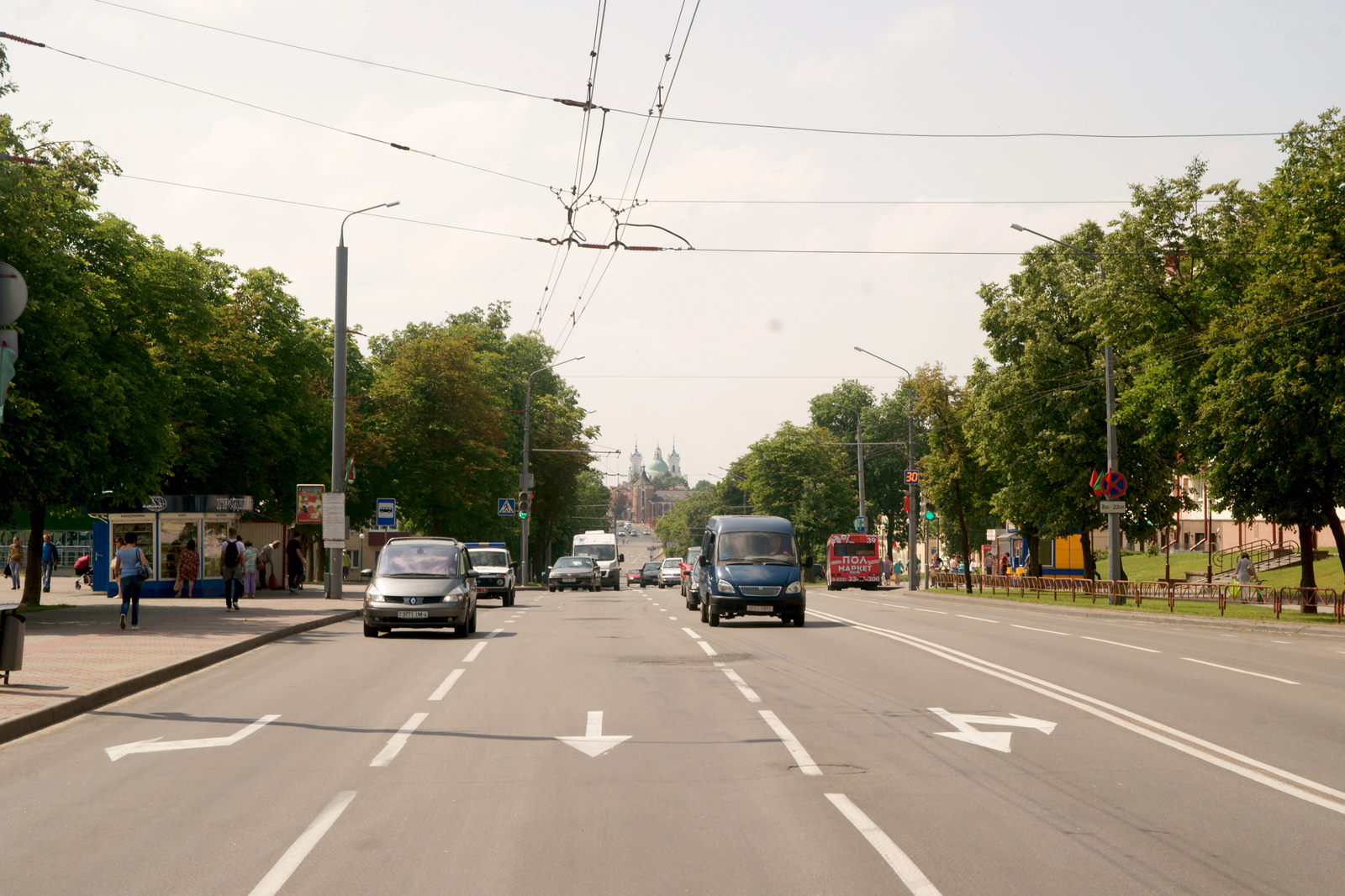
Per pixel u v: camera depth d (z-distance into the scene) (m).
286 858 6.39
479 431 56.38
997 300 47.62
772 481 96.00
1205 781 8.44
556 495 73.88
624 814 7.41
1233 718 11.62
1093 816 7.30
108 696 13.09
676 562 72.81
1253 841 6.70
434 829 7.05
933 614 32.44
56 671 14.91
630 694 13.42
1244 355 28.72
